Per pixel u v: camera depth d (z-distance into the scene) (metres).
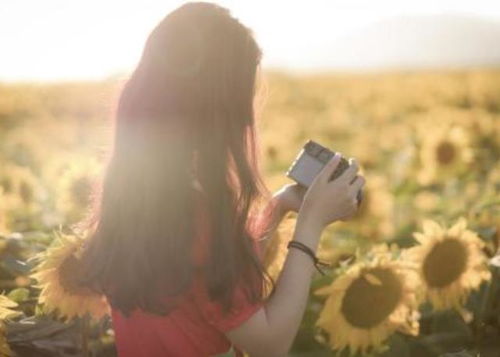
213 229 2.13
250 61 2.20
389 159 13.25
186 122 2.16
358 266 3.51
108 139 2.28
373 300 3.53
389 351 3.70
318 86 47.59
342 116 23.56
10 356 3.02
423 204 7.50
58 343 3.21
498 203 4.85
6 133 21.61
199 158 2.16
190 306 2.19
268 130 19.41
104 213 2.23
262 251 2.54
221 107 2.16
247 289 2.16
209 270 2.12
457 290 3.88
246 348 2.21
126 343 2.31
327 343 3.99
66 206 4.71
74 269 3.04
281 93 38.66
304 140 20.12
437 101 31.05
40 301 3.09
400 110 29.05
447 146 8.77
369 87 38.72
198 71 2.15
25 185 6.41
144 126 2.17
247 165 2.19
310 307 4.05
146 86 2.19
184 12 2.20
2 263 3.92
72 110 33.06
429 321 4.13
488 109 29.61
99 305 3.10
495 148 14.55
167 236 2.13
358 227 5.82
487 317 4.03
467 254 3.88
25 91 39.84
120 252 2.18
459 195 8.02
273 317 2.21
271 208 2.57
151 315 2.24
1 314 2.97
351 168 2.40
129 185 2.17
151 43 2.21
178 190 2.14
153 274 2.14
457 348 3.94
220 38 2.17
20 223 5.71
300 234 2.32
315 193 2.36
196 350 2.24
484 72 55.44
